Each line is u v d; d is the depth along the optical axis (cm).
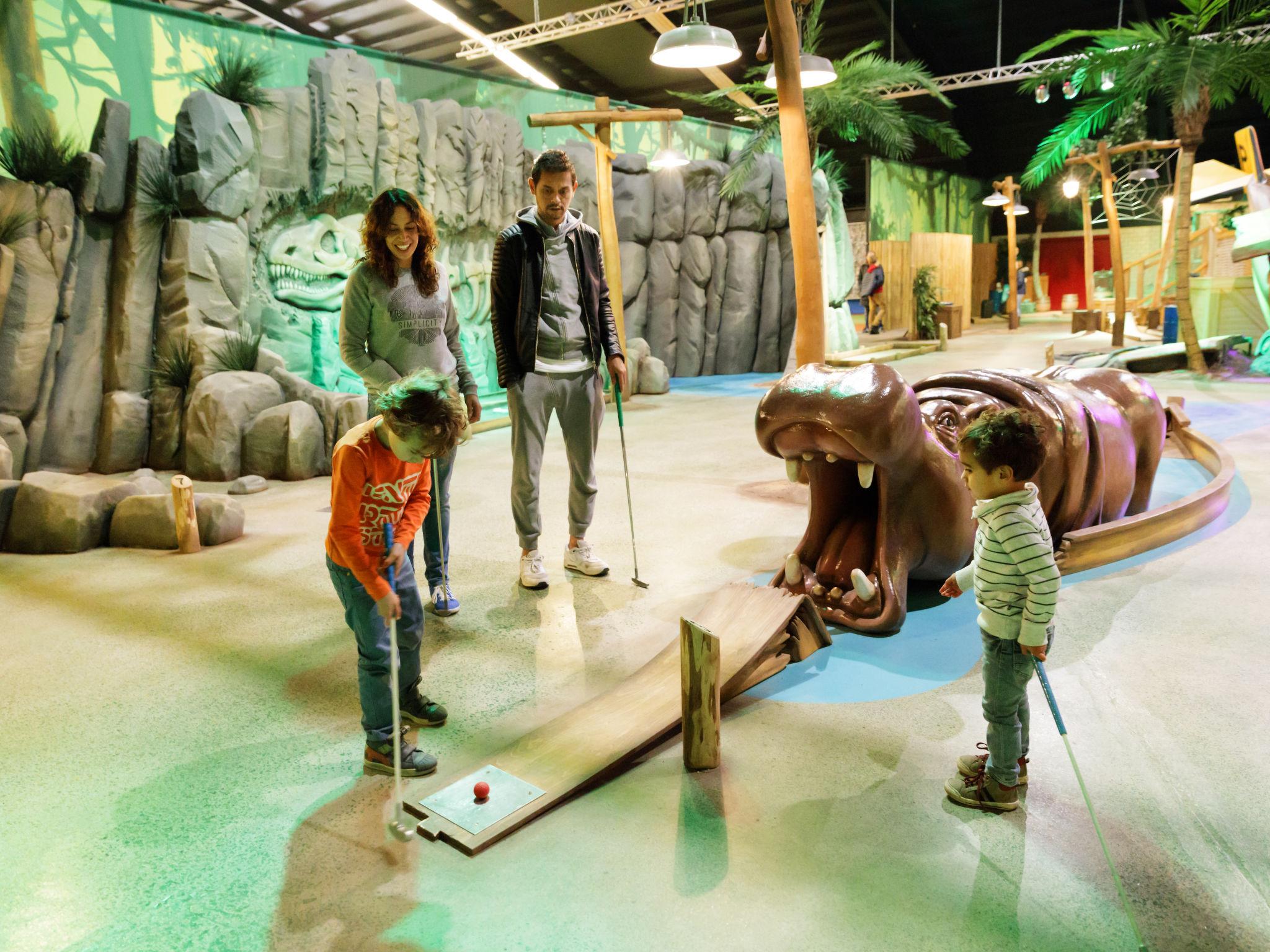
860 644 369
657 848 236
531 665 356
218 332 775
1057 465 434
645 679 326
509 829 242
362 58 964
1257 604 399
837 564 397
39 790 271
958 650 361
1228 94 1116
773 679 338
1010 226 2347
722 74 1673
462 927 208
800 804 254
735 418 1007
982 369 467
